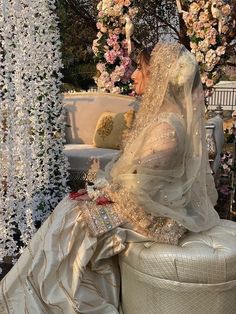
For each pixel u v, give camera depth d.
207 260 2.13
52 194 3.29
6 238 3.05
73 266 2.38
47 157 3.20
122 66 5.11
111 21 4.98
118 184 2.42
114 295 2.46
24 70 2.99
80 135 5.64
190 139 2.37
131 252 2.32
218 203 4.96
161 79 2.34
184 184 2.36
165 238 2.29
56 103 3.21
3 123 2.99
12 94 2.96
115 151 4.98
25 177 3.09
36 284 2.42
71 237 2.38
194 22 4.46
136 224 2.36
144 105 2.44
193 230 2.35
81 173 4.55
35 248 2.48
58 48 3.12
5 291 2.48
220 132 5.04
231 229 2.48
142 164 2.30
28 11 2.95
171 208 2.33
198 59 4.48
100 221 2.36
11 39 2.91
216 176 4.77
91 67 7.38
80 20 7.35
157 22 6.88
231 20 4.94
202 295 2.16
